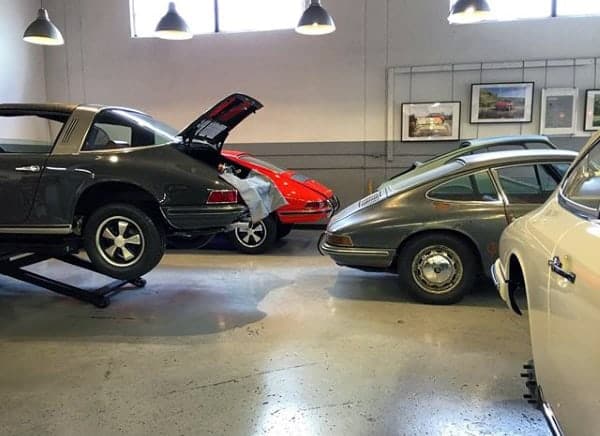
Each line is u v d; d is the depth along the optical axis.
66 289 3.90
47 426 2.21
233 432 2.15
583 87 7.28
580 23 7.20
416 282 3.87
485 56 7.49
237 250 5.96
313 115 8.08
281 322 3.52
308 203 5.73
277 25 8.03
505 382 2.57
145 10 8.33
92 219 3.70
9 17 7.73
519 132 7.54
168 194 3.54
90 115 3.73
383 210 3.91
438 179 3.89
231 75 8.20
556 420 1.62
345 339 3.19
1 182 3.66
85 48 8.51
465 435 2.11
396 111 7.84
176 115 8.42
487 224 3.69
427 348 3.03
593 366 1.28
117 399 2.45
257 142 8.27
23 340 3.23
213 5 8.12
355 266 3.99
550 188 3.78
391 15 7.67
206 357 2.94
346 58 7.88
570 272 1.45
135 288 4.39
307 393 2.49
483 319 3.53
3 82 7.62
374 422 2.22
